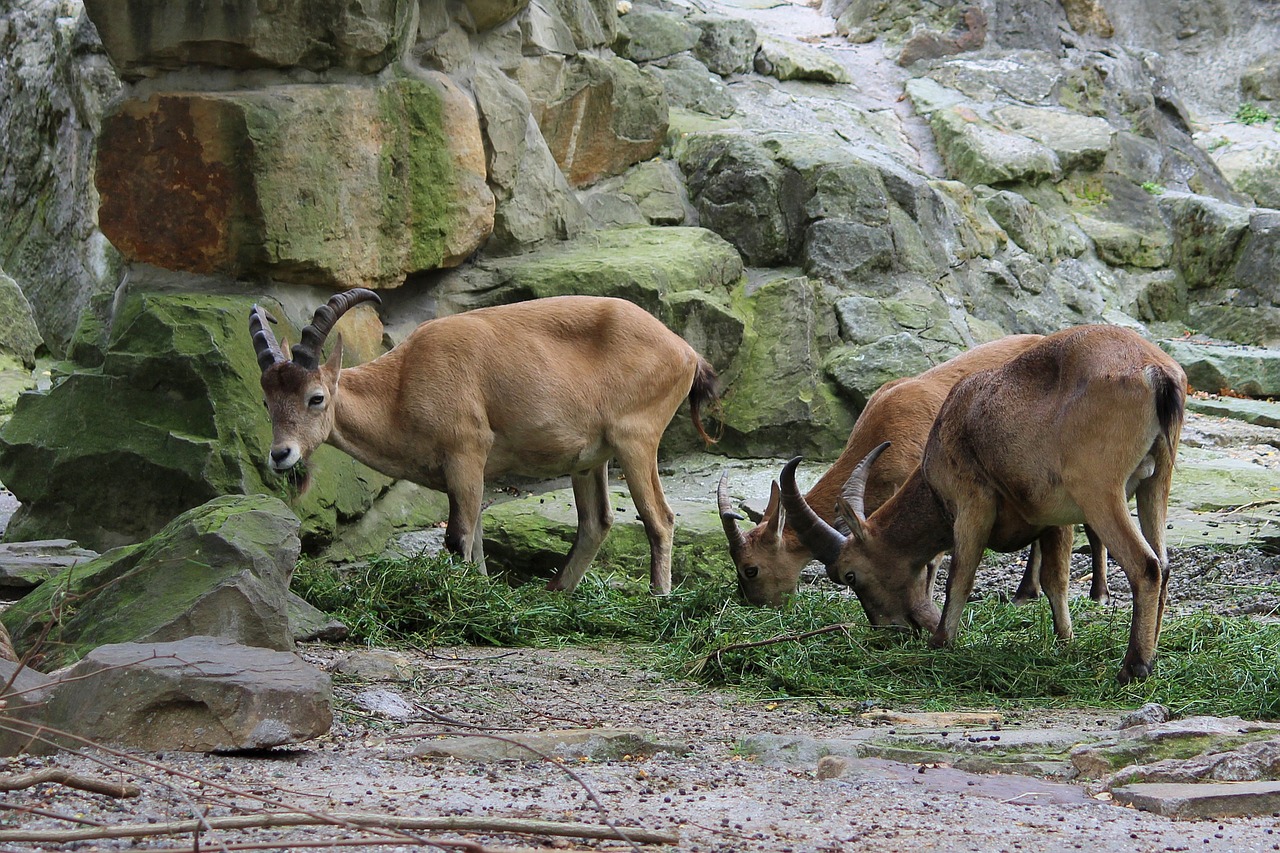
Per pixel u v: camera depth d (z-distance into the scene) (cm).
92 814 529
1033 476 949
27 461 1352
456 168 1573
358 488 1402
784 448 1692
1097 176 2269
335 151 1441
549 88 1822
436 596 1134
